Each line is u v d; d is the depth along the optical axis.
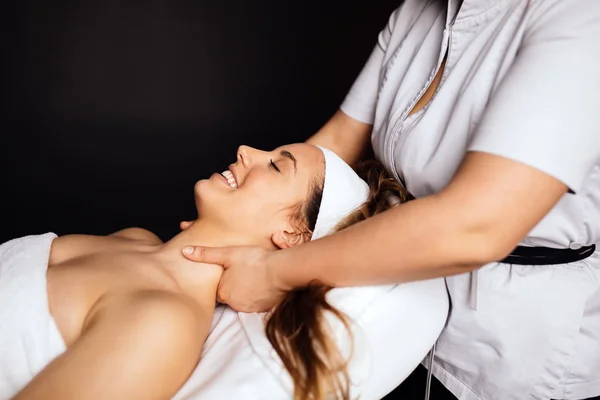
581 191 1.09
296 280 1.09
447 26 1.18
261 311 1.22
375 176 1.49
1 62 3.07
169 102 3.17
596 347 1.18
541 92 0.91
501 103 0.93
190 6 3.10
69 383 1.01
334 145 1.60
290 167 1.43
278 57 3.17
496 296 1.17
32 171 3.07
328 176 1.44
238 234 1.40
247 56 3.16
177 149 3.18
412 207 0.94
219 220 1.40
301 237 1.42
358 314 1.13
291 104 3.22
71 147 3.12
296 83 3.20
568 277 1.15
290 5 3.13
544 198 0.90
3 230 2.86
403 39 1.41
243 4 3.11
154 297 1.15
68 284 1.22
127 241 1.45
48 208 2.96
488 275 1.17
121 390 1.03
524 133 0.89
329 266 1.03
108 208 3.01
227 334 1.23
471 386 1.25
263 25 3.14
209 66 3.15
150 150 3.17
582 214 1.10
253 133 3.24
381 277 0.99
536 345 1.17
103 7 3.07
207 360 1.18
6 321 1.15
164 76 3.15
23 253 1.29
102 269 1.26
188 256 1.27
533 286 1.15
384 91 1.37
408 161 1.22
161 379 1.07
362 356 1.11
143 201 3.07
